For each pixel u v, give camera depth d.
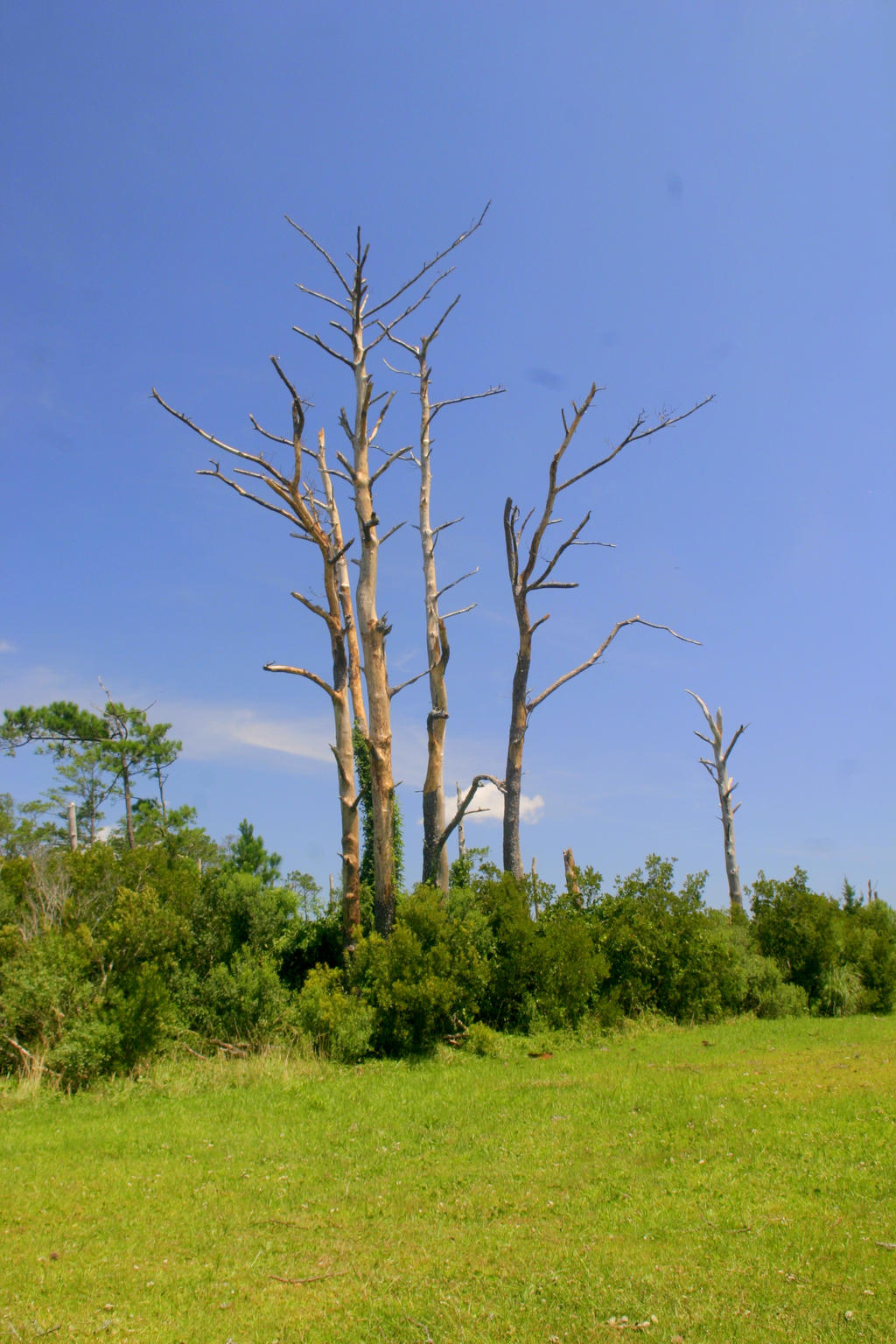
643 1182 8.19
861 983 23.62
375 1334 5.52
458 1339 5.38
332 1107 11.67
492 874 20.39
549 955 18.05
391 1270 6.54
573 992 18.11
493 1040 15.98
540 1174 8.64
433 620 23.12
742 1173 8.19
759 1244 6.51
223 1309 5.96
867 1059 14.06
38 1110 11.59
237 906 17.69
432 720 21.81
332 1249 7.03
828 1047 15.77
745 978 21.11
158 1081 12.92
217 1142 10.08
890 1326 5.20
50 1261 6.80
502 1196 8.06
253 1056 14.61
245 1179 8.77
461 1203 7.94
